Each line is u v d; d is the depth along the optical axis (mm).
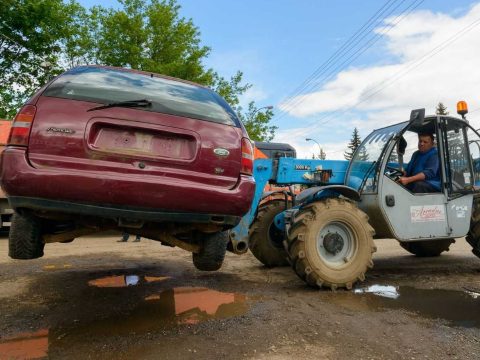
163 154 2869
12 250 3152
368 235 4570
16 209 2727
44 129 2652
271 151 15883
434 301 3957
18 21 16703
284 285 4664
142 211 2736
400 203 4926
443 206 5117
